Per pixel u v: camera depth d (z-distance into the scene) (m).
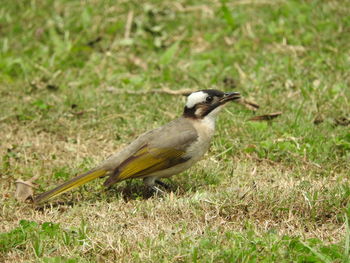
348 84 15.66
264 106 14.86
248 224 9.81
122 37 19.22
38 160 13.26
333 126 14.02
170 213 10.38
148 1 20.61
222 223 9.98
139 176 11.46
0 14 20.53
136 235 9.61
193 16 19.89
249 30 18.77
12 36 19.53
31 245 9.47
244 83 16.12
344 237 9.34
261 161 12.93
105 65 17.77
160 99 15.46
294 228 9.91
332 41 17.84
